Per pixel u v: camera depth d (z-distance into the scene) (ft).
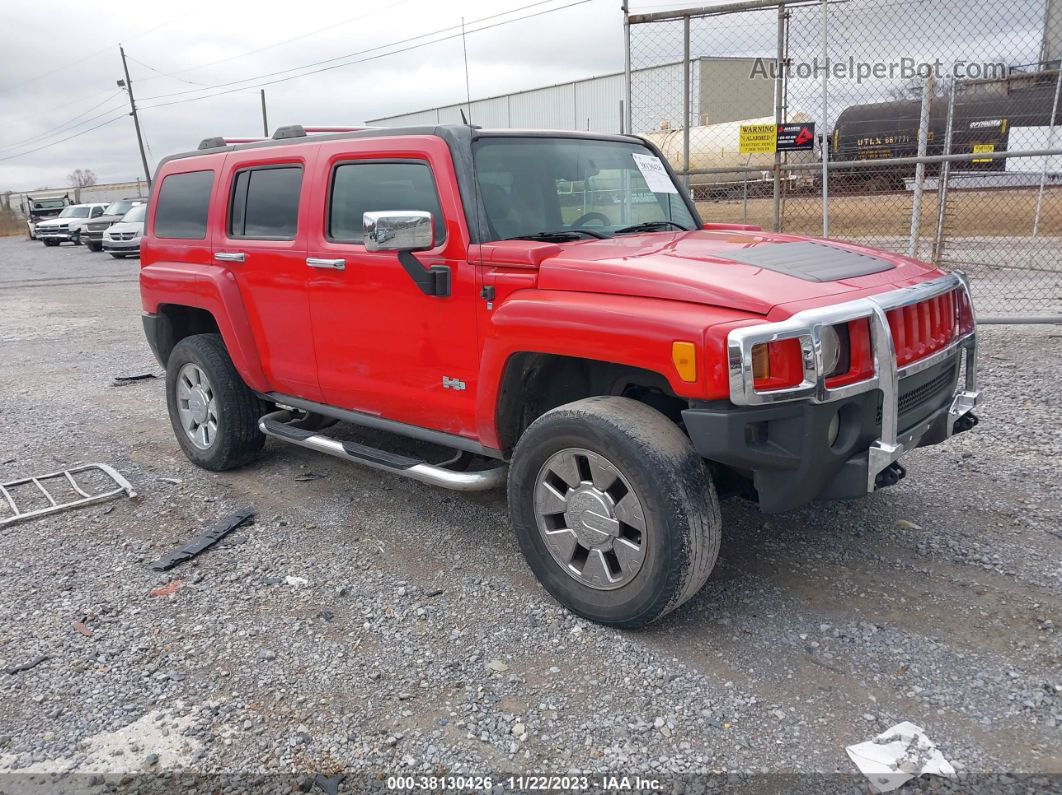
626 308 10.21
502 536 14.19
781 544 13.23
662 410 12.20
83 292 56.13
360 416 14.84
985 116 46.26
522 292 11.42
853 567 12.37
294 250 14.71
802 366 9.53
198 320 18.99
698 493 10.04
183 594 12.50
